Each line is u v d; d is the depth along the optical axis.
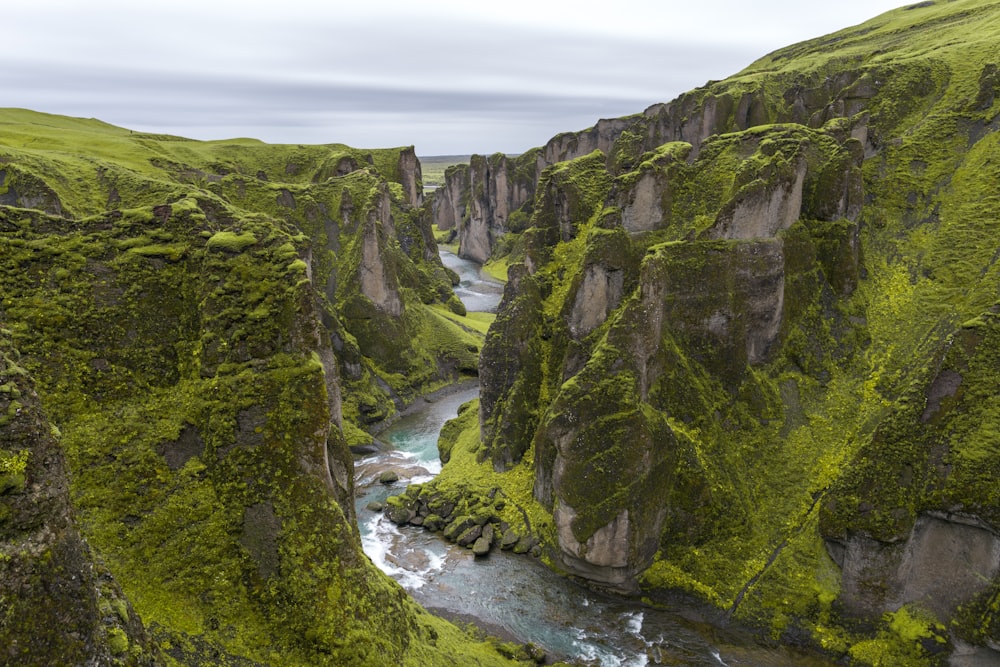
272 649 26.19
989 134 64.44
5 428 14.66
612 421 47.56
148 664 17.47
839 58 118.62
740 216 54.28
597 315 58.38
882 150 69.31
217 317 29.08
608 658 41.41
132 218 30.55
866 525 41.69
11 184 75.19
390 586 34.50
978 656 37.84
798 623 42.91
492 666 36.47
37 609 14.41
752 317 54.47
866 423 50.72
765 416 53.12
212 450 28.17
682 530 49.06
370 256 99.94
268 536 27.83
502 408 64.62
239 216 33.25
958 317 52.44
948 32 102.94
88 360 28.05
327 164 143.38
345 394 87.38
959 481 39.19
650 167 59.16
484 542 54.28
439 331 112.06
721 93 120.25
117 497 26.73
